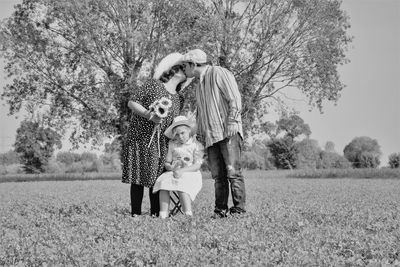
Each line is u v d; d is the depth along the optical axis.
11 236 8.02
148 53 36.81
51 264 5.98
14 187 30.08
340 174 41.19
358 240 7.21
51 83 39.16
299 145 58.38
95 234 8.01
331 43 40.44
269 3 38.53
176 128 10.51
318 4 39.25
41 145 58.53
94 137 38.22
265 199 16.55
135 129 10.70
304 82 40.12
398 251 6.70
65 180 42.19
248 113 39.97
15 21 39.34
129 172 10.65
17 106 40.00
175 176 10.27
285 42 39.25
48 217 10.63
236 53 37.88
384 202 14.84
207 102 10.37
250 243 6.88
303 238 7.35
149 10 36.62
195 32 36.78
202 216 9.75
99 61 37.72
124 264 6.08
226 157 10.30
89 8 36.47
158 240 7.26
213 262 6.01
